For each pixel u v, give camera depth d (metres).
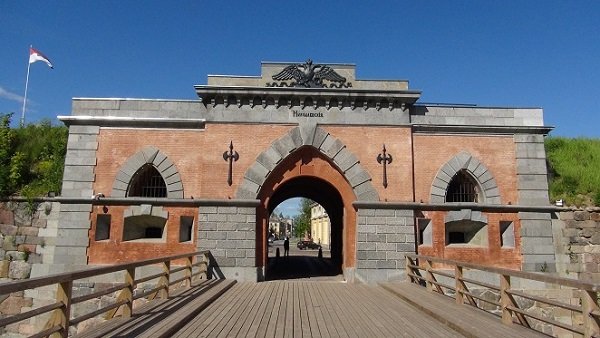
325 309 11.77
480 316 10.22
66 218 17.17
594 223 17.94
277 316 10.77
